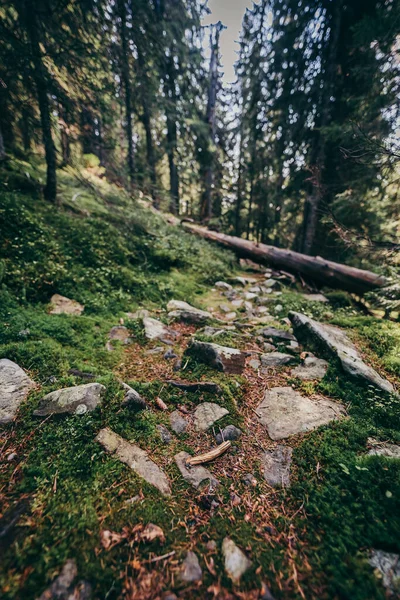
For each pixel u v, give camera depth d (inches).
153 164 645.3
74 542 71.0
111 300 238.8
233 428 119.3
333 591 65.1
